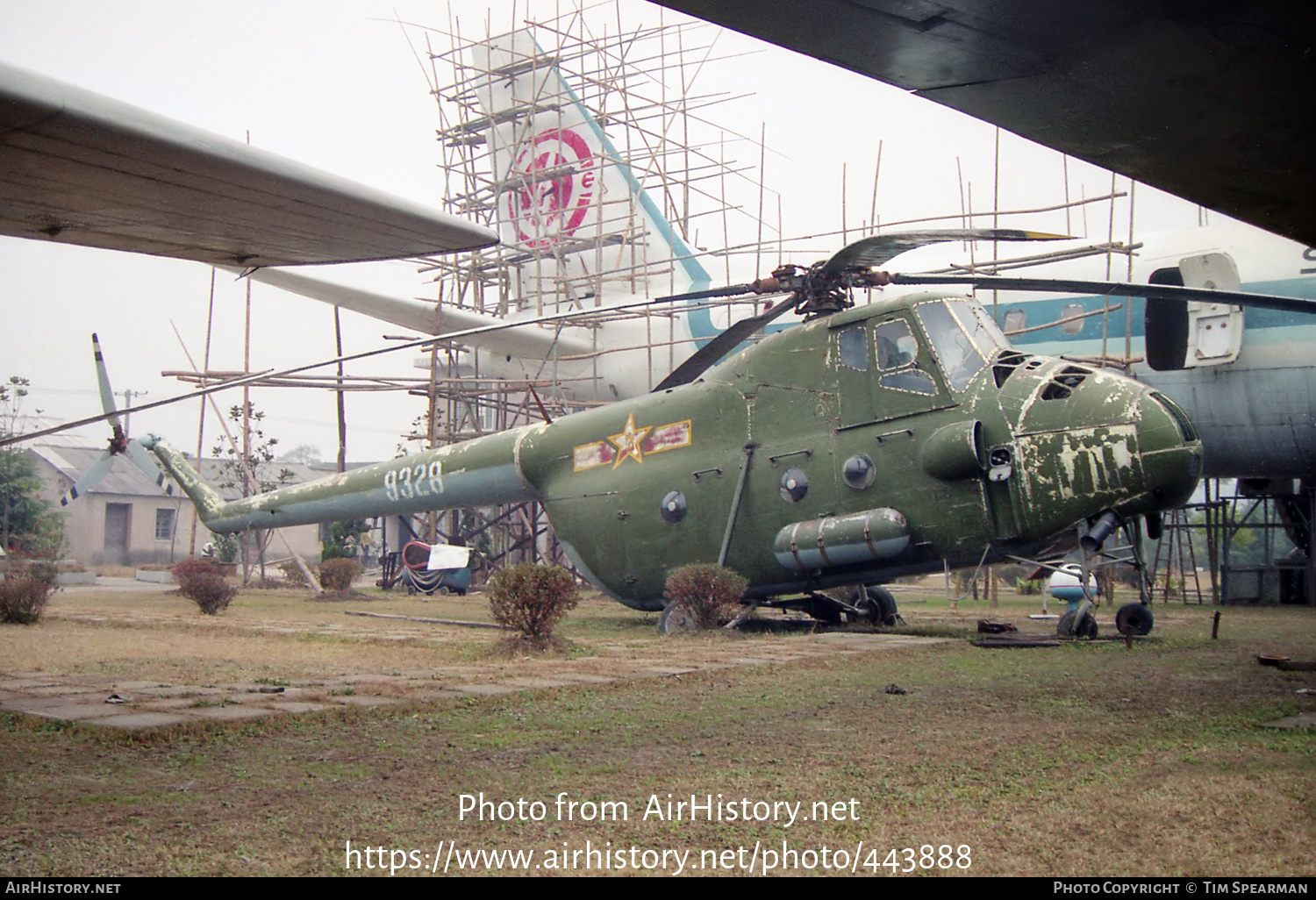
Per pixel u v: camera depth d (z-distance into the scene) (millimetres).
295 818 5020
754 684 9438
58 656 12008
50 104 6266
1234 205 5703
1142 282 20281
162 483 24891
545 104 32219
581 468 17406
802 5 4039
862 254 12758
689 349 27438
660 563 16094
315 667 10891
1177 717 7434
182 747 6711
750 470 15039
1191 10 3943
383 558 34125
